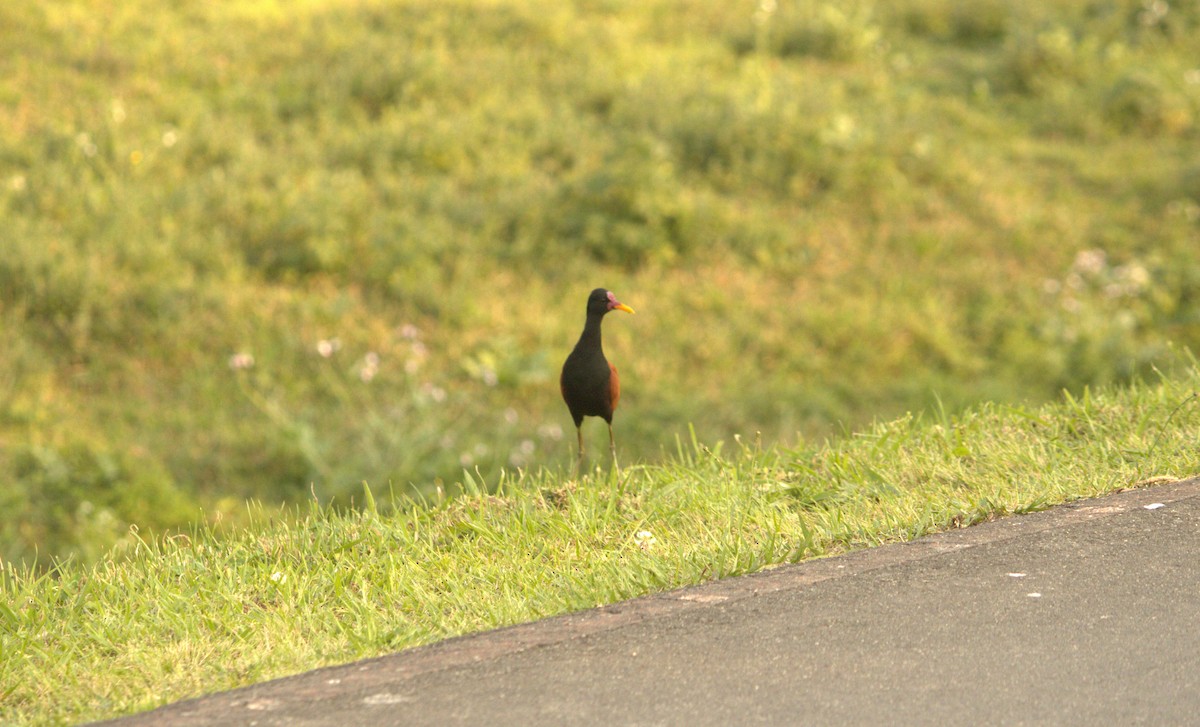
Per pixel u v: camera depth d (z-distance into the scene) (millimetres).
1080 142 55375
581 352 18375
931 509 14461
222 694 10164
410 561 14008
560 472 18281
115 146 42781
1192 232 47469
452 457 30859
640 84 52781
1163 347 38719
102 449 30219
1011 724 9125
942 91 59000
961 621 11070
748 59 59000
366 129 46938
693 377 36594
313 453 30406
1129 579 11883
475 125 48188
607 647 10820
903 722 9195
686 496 15859
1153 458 15867
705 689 9875
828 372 37562
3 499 27922
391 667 10562
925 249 44844
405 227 41500
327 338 36312
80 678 11320
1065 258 45562
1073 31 63938
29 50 49781
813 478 16500
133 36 52625
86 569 15273
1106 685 9711
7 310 35125
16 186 39531
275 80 50500
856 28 61281
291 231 39875
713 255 43250
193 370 34594
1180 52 61656
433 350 36594
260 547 15250
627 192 43438
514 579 13320
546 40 57656
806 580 12297
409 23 56812
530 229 42469
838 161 48656
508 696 9859
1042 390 37344
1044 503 14289
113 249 37719
